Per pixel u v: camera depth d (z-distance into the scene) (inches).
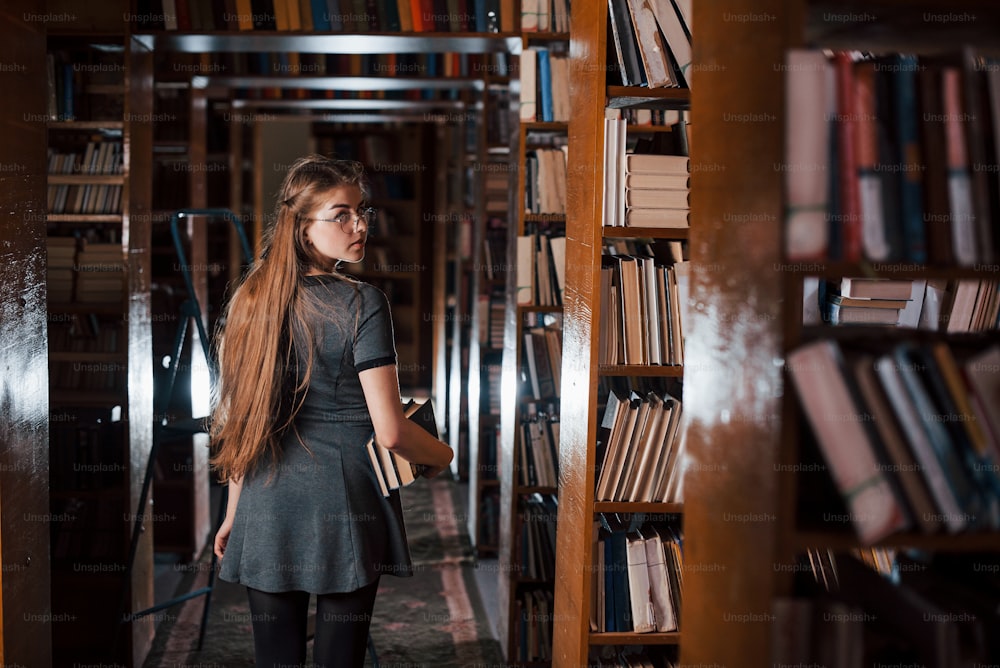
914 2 49.5
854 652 50.9
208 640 144.9
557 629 103.3
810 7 50.3
